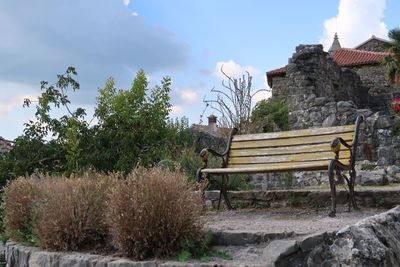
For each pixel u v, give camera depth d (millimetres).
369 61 28203
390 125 13836
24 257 5312
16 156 9930
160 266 4160
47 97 10250
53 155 10016
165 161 8344
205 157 6855
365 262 4098
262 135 7219
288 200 7078
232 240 4645
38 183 6180
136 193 4453
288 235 4461
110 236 5102
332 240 4246
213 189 8609
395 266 4305
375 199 6535
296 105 17766
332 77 20438
